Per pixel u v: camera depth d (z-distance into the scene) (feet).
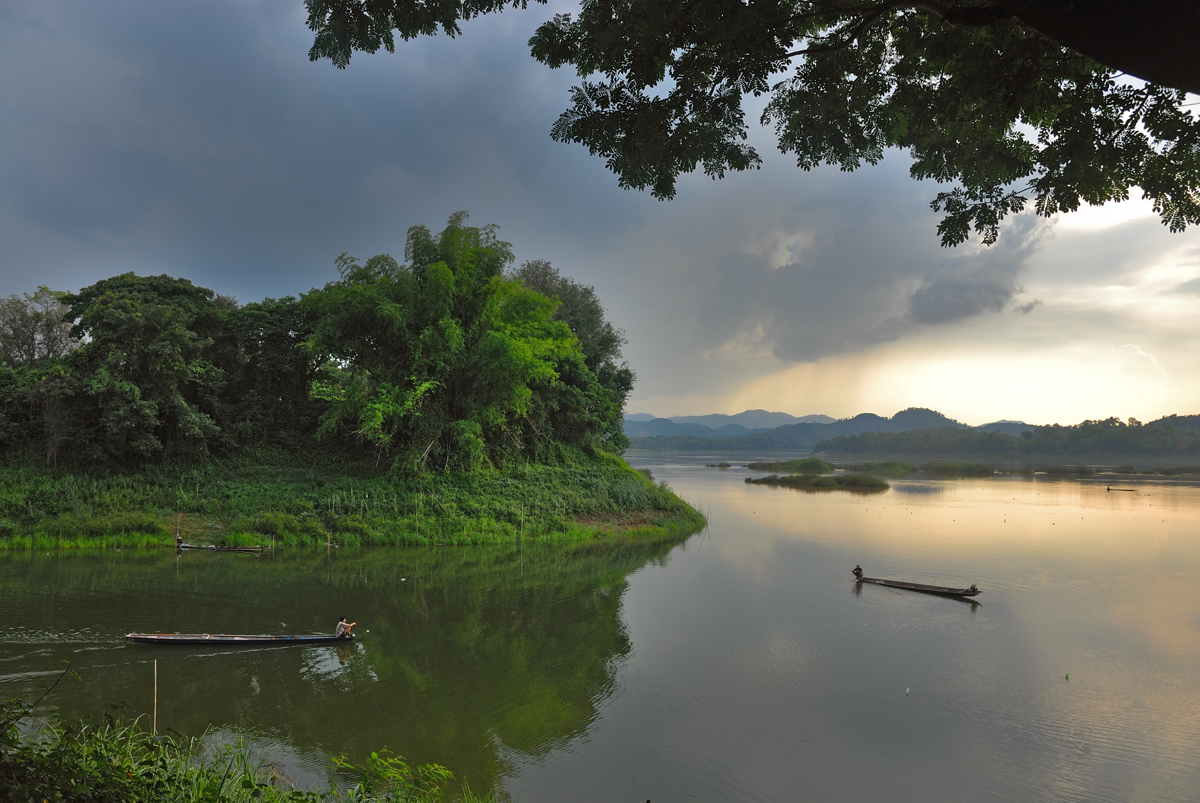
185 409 98.48
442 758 33.35
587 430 140.05
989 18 16.05
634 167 24.99
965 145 25.08
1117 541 100.17
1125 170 22.88
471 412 110.83
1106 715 38.88
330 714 37.96
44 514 85.15
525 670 45.44
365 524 93.71
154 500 92.79
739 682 43.52
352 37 23.63
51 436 92.68
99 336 92.68
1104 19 11.19
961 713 39.09
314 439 118.93
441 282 104.88
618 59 21.68
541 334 116.98
